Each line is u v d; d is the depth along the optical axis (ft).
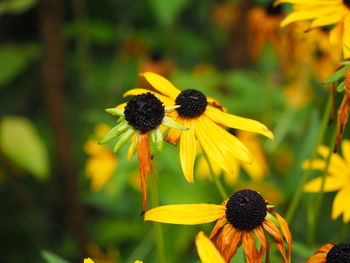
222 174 1.92
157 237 1.30
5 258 2.63
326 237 1.96
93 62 2.69
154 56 2.31
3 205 2.79
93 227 2.57
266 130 1.31
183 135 1.30
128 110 1.25
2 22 2.95
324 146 1.68
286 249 1.43
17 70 2.13
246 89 2.07
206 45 2.64
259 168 1.98
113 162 2.16
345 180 1.56
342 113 1.28
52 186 2.83
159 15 1.95
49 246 2.63
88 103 2.68
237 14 2.46
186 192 1.85
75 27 2.37
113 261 2.15
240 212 1.21
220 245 1.21
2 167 2.38
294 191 1.67
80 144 2.71
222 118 1.32
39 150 1.94
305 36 1.77
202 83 2.12
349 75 1.26
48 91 2.23
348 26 1.40
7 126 1.94
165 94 1.35
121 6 2.61
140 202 2.29
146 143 1.24
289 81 2.09
